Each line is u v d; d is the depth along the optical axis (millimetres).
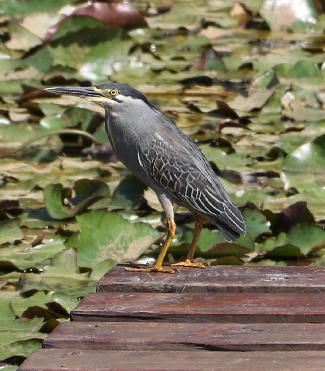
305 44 20203
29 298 8320
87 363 5336
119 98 8047
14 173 12383
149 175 8148
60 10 20938
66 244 9406
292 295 6648
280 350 5598
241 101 15977
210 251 9281
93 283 8648
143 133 8078
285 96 15648
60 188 10875
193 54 19344
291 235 9594
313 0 21719
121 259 9242
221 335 5789
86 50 17562
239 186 11680
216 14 22984
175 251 9398
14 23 18703
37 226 10445
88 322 6109
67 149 13727
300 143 13641
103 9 19750
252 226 9969
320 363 5301
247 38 20844
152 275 7270
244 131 14328
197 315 6188
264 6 21719
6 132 13930
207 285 6867
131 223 9688
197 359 5398
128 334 5828
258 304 6402
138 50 17969
